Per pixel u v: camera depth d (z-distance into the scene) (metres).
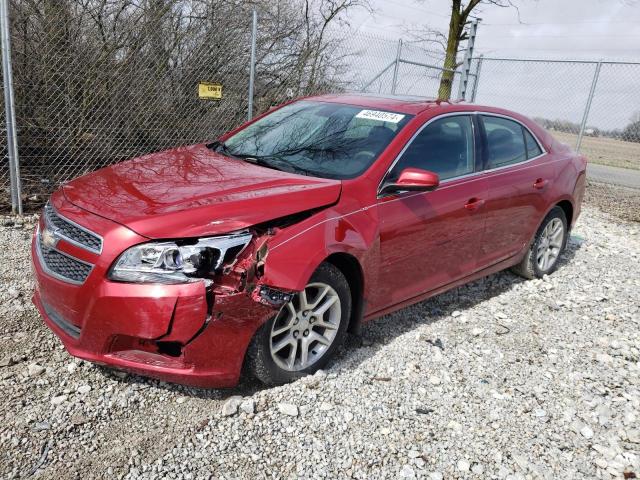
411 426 2.98
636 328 4.49
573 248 6.55
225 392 3.10
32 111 6.57
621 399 3.44
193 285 2.63
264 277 2.81
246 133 4.34
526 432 3.04
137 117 7.34
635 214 9.20
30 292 4.02
